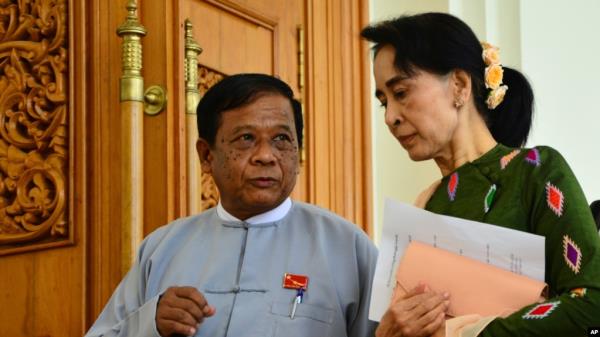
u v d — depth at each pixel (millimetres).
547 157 1378
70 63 2465
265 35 3174
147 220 2395
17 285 2480
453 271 1356
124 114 2377
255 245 1805
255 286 1735
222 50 2887
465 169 1464
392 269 1433
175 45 2457
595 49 4340
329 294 1706
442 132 1467
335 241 1800
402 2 3809
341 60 3611
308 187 3398
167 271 1839
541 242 1286
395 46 1492
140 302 1858
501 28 3992
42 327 2430
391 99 1505
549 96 4102
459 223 1364
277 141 1781
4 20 2596
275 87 1814
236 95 1780
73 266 2400
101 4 2492
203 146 1875
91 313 2383
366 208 3645
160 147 2402
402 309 1332
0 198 2498
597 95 4344
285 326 1666
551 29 4148
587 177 4289
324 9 3549
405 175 3727
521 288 1300
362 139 3680
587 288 1235
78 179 2426
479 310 1317
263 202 1771
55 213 2414
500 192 1398
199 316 1630
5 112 2521
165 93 2416
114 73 2463
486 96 1494
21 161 2494
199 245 1856
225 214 1874
